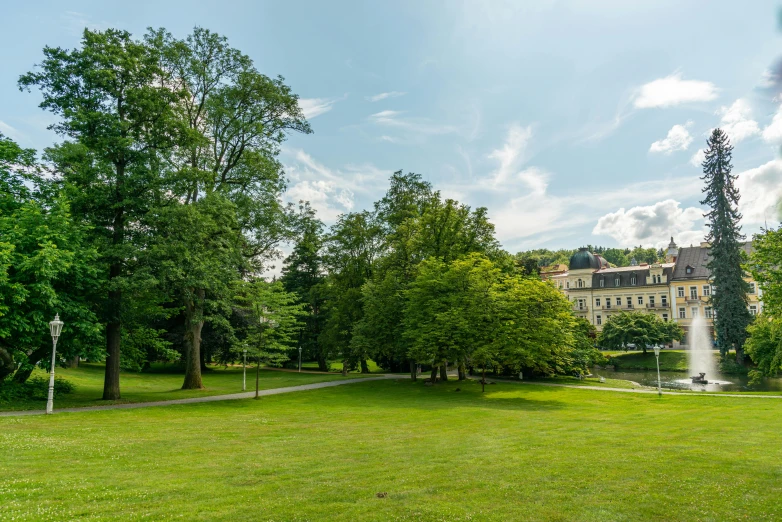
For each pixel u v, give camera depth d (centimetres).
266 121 3269
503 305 3158
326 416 2088
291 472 1018
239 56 3119
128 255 2245
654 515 749
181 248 2333
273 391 3275
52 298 2009
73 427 1581
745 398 2778
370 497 834
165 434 1522
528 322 3123
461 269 3331
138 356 3048
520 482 935
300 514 742
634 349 7406
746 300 5569
